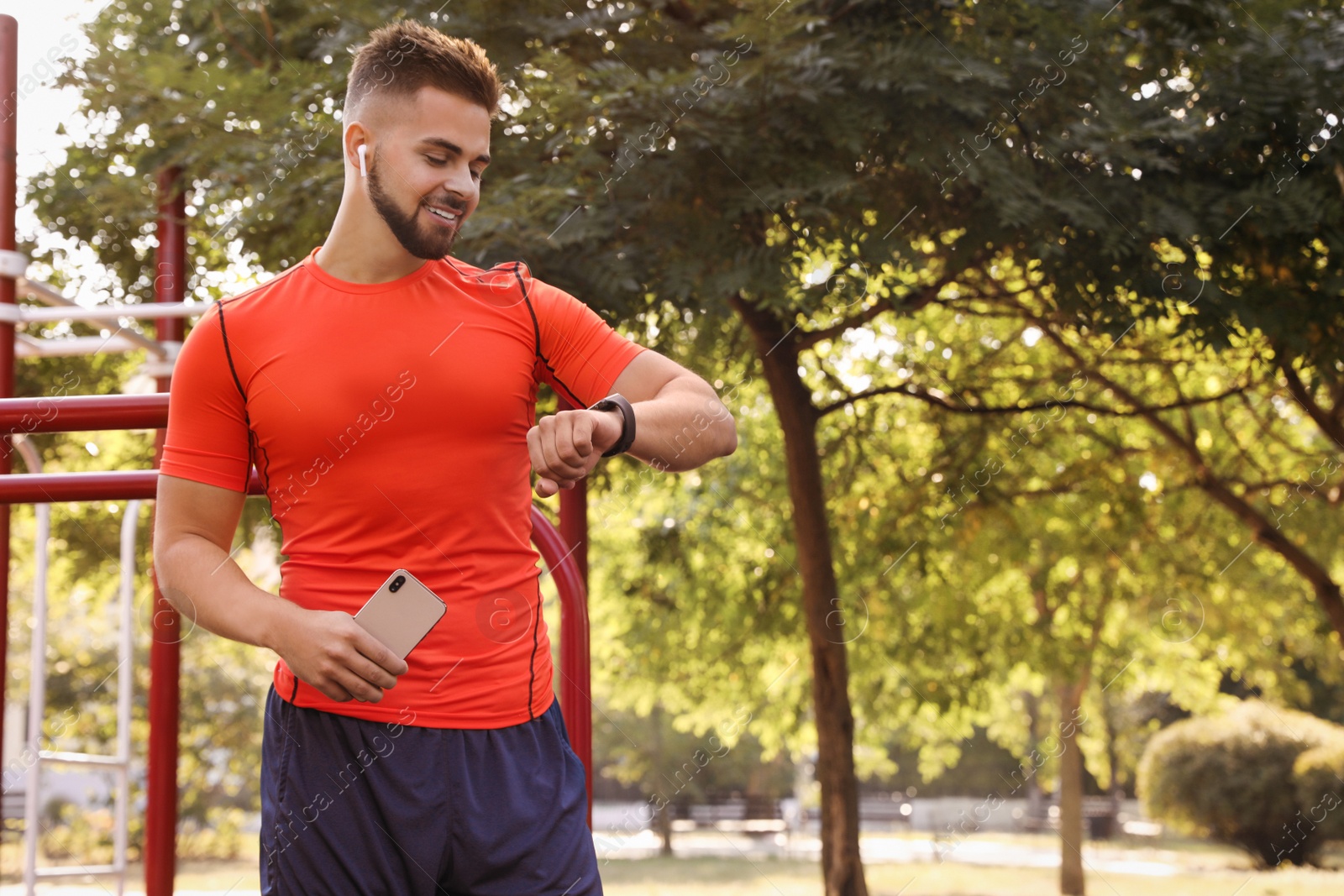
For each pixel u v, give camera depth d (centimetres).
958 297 623
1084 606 831
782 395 631
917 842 1670
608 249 430
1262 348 586
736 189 432
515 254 394
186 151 398
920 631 783
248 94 409
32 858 300
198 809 1435
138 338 337
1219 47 478
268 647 112
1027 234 486
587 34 444
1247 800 1254
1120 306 504
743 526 804
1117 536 752
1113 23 456
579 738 173
